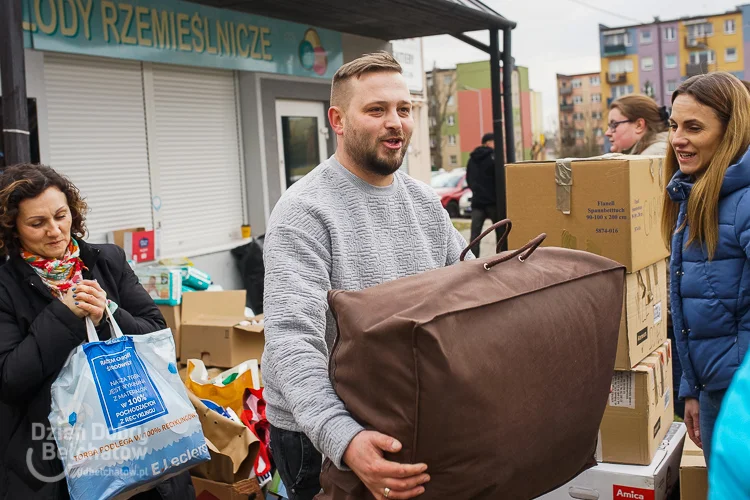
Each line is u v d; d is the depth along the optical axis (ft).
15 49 11.30
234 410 11.98
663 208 9.43
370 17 23.22
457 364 4.61
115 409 7.63
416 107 42.52
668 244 9.49
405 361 4.69
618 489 9.91
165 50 19.44
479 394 4.67
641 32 207.92
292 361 5.91
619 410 10.03
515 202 10.36
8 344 7.74
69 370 7.62
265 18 22.66
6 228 7.98
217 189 22.59
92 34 17.51
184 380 13.21
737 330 8.29
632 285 9.86
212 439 11.00
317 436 5.35
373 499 5.28
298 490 6.93
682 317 8.71
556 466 5.41
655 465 10.05
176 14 19.72
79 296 7.79
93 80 18.51
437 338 4.58
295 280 6.36
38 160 17.15
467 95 199.93
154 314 9.09
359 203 6.98
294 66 23.94
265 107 23.56
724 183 8.09
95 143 18.63
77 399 7.52
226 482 10.94
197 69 21.65
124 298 9.02
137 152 19.81
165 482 8.30
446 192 69.36
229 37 21.43
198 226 21.94
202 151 21.98
